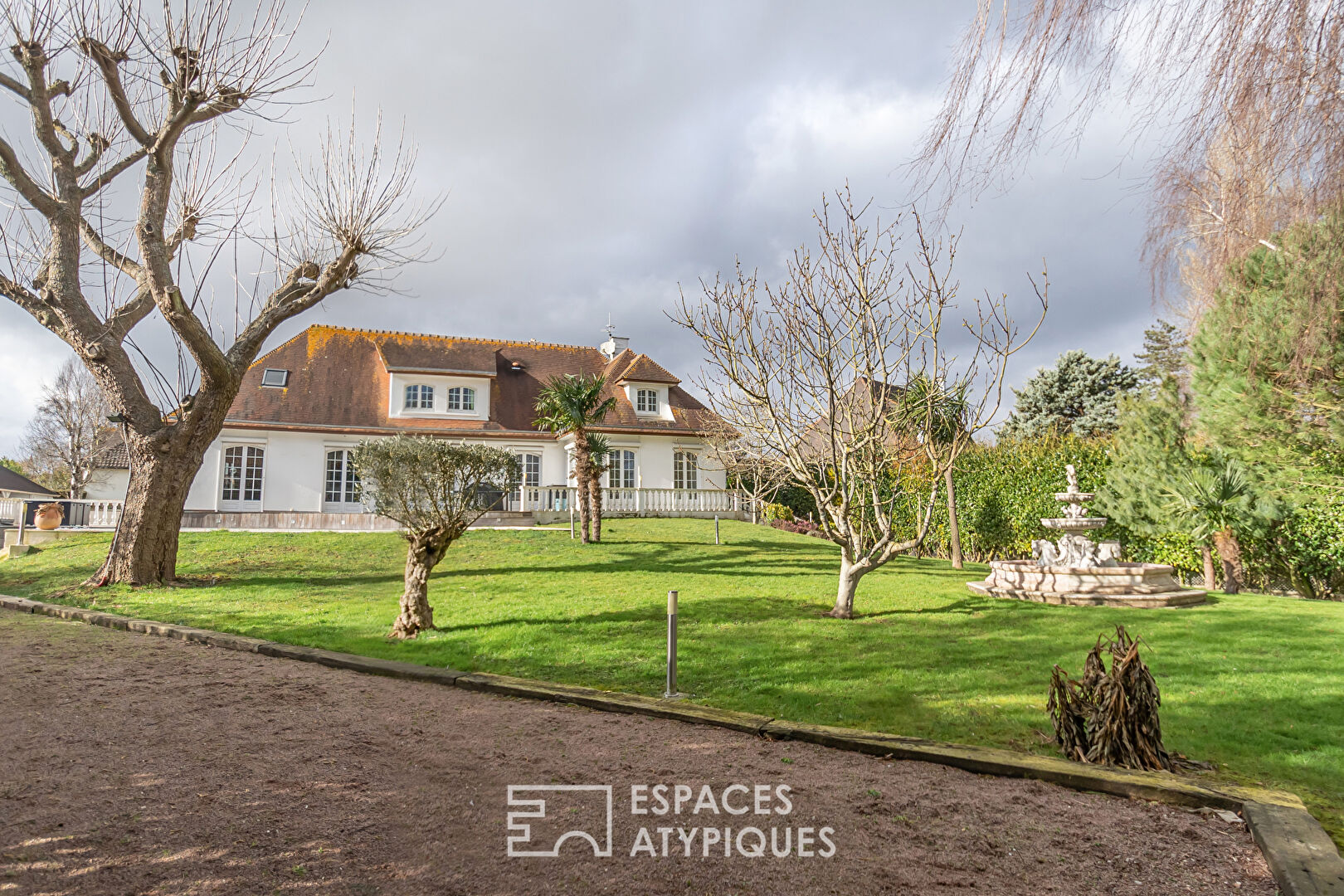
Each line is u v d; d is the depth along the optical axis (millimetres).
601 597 12531
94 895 3217
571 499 28000
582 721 6156
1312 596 14008
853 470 11523
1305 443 11703
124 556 13875
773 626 10250
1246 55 2361
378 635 9773
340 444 26297
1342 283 2906
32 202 12961
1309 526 13398
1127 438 15766
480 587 13758
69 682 7164
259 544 19078
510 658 8359
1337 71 2271
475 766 4992
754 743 5578
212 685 7188
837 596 12297
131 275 14344
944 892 3314
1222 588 15258
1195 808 4312
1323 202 2576
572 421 21594
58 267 13289
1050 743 5414
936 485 10695
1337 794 4516
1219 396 11797
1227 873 3531
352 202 14016
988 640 9250
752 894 3301
